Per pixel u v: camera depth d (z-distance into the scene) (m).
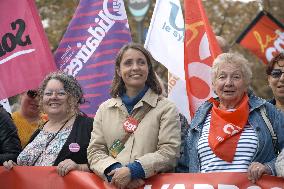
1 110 11.75
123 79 10.92
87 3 13.75
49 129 11.60
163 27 13.39
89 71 13.63
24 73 13.53
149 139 10.58
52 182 11.09
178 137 10.59
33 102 13.67
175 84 13.20
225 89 10.41
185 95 13.12
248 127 10.25
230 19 41.91
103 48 13.62
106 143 10.86
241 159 10.10
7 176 11.37
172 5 13.42
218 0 41.91
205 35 12.66
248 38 16.56
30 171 11.25
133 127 10.67
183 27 13.32
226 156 10.15
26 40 13.55
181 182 10.29
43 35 13.54
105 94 13.50
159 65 31.53
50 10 37.00
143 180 10.41
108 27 13.62
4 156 11.51
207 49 12.61
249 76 10.52
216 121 10.32
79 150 11.26
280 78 12.16
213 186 10.11
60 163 11.06
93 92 13.55
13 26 13.63
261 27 16.50
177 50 13.27
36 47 13.50
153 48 13.36
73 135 11.38
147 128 10.62
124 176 10.14
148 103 10.76
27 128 13.74
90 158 10.84
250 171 9.90
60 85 11.59
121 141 10.68
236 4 41.72
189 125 11.40
